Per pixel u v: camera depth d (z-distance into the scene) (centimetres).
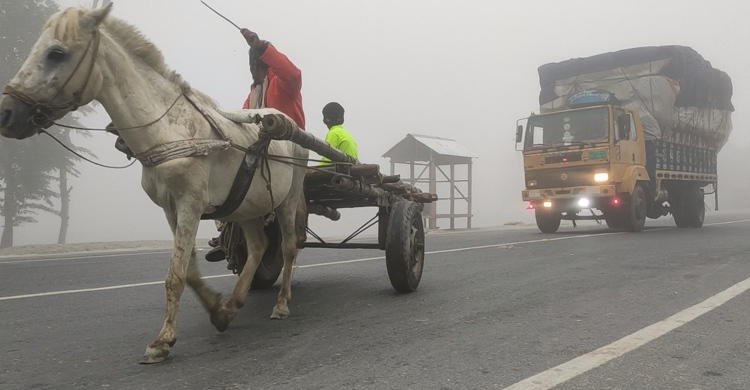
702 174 1733
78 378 354
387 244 612
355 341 434
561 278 720
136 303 599
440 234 1730
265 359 389
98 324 503
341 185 559
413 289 640
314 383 338
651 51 1455
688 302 553
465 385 331
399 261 608
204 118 425
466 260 927
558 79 1574
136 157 397
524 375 348
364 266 880
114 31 394
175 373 360
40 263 968
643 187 1488
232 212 462
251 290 677
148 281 757
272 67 577
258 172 470
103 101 380
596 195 1362
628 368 358
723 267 777
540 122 1478
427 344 423
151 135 389
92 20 363
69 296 640
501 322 489
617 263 845
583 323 479
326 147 542
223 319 459
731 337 427
